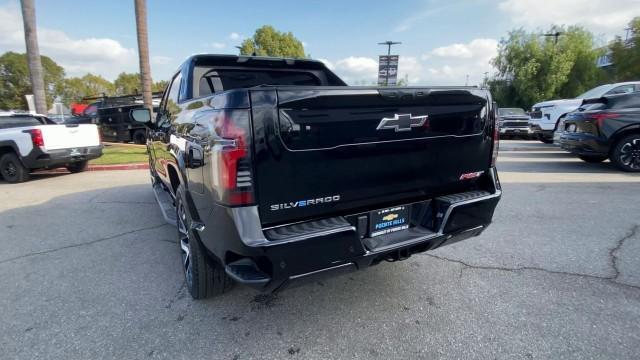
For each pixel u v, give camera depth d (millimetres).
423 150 2502
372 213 2426
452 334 2432
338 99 2088
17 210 5609
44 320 2658
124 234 4469
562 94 32375
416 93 2373
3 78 74250
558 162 9648
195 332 2498
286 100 1960
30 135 7695
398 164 2414
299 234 2025
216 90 3926
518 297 2863
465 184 2809
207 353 2289
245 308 2789
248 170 1925
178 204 3037
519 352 2240
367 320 2611
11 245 4152
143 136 15422
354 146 2201
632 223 4500
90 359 2238
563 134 9008
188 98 3490
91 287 3146
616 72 29156
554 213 4953
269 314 2707
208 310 2766
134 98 17562
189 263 2824
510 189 6406
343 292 3000
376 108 2236
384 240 2441
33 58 12164
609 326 2475
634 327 2461
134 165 9648
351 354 2262
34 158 7770
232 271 2086
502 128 17578
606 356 2195
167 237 4359
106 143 15977
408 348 2305
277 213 2049
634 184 6648
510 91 33531
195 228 2414
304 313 2713
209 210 2146
